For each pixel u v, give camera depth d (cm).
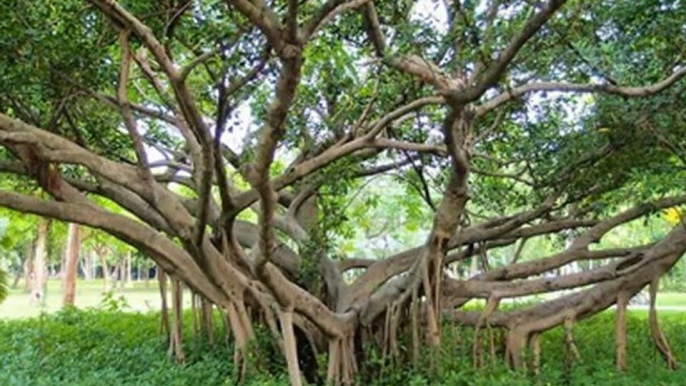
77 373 860
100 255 3769
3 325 1373
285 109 538
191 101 598
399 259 934
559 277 902
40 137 673
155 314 1567
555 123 852
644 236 1748
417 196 1232
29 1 611
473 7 622
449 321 880
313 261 937
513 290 898
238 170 855
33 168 701
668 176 682
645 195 699
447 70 647
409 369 825
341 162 873
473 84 628
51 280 4509
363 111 831
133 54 720
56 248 2786
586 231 948
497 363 848
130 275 4722
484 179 945
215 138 630
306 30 491
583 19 646
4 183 962
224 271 801
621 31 657
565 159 855
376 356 852
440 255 819
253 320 877
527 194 937
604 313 1420
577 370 800
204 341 984
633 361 898
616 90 626
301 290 811
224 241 793
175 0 634
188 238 738
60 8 639
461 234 919
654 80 665
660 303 2625
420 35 624
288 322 778
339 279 938
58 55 651
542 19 513
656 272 893
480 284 905
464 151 718
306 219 998
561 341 1071
